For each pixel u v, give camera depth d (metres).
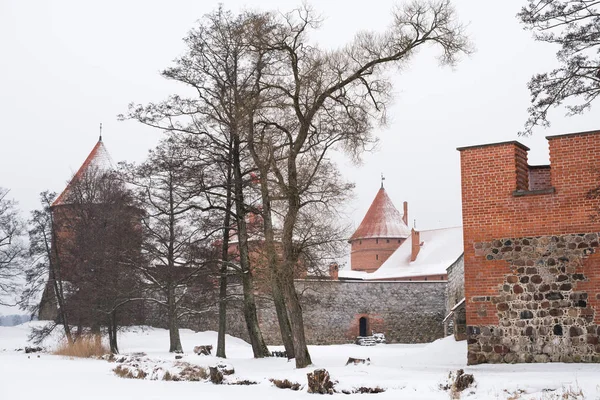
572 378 17.52
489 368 22.59
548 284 23.69
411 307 65.31
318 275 33.12
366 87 28.03
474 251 24.97
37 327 60.72
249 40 28.58
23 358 39.72
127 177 39.91
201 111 34.25
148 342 51.28
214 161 34.19
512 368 22.20
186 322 58.44
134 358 31.16
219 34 34.00
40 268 54.88
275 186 28.70
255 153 29.30
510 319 24.11
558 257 23.62
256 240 36.62
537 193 24.19
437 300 65.56
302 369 23.97
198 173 34.28
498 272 24.48
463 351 30.47
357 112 28.64
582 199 23.47
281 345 58.31
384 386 18.42
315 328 62.56
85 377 25.34
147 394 18.66
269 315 58.91
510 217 24.53
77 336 47.28
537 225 24.08
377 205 114.94
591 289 23.06
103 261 43.19
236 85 32.78
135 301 45.78
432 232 98.44
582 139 23.67
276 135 28.78
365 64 27.77
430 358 30.34
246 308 34.69
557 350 23.30
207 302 39.38
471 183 25.31
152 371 25.16
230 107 31.27
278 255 29.27
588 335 22.92
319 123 28.48
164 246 42.22
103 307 43.97
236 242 54.31
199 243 37.75
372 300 64.75
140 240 41.34
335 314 63.38
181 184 34.94
